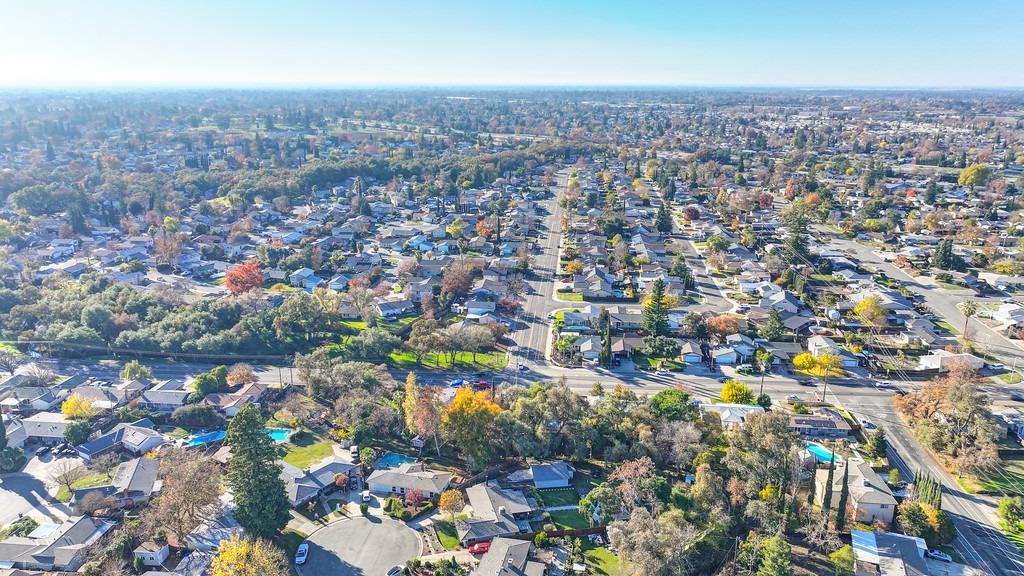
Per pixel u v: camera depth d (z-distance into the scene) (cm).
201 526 9250
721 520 9238
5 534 9356
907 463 11344
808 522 9562
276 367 15175
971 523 9775
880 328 17012
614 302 19412
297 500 9894
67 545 8894
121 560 8656
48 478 10888
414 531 9450
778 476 9975
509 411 11750
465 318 18025
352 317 17938
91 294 18000
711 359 15538
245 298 17512
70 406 12344
